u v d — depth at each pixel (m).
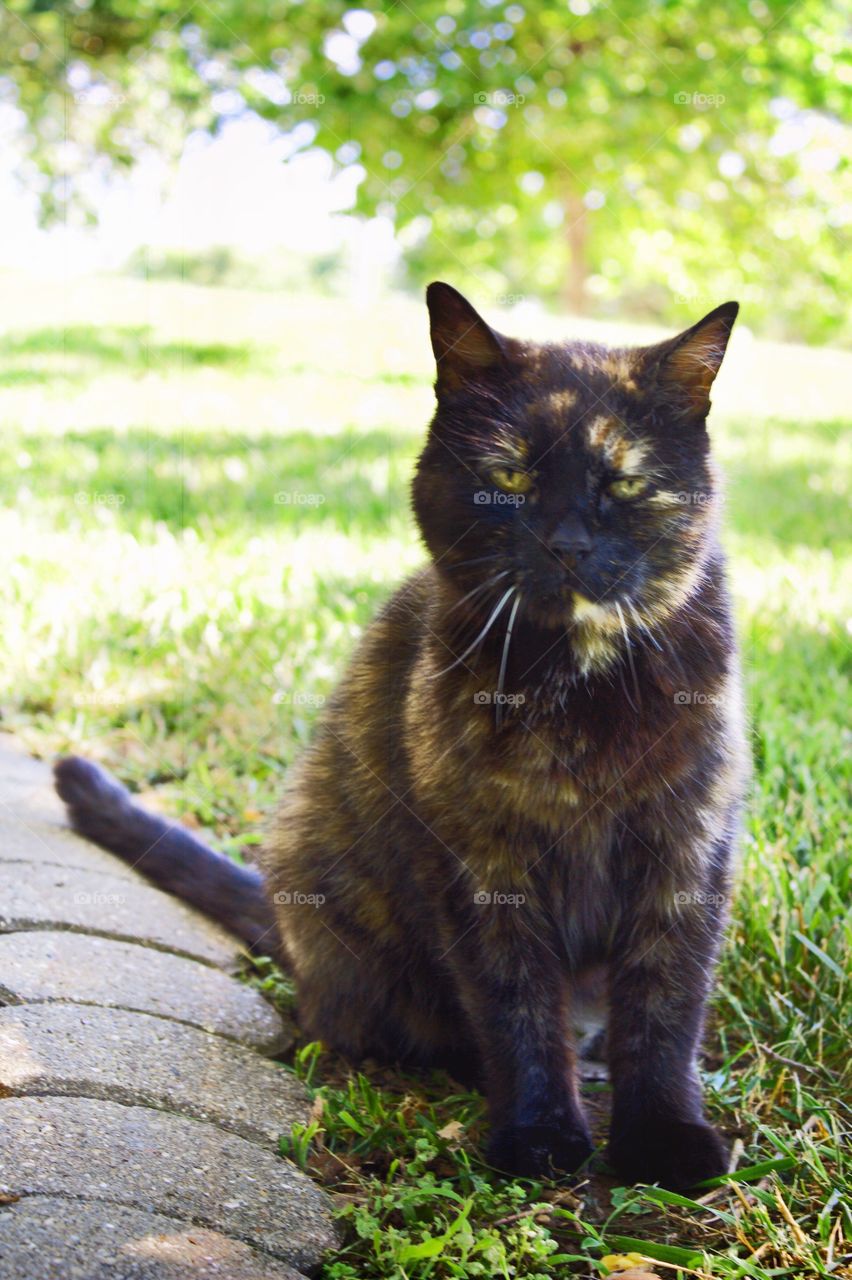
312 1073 0.90
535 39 2.88
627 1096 0.86
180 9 2.76
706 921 0.86
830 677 1.28
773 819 1.06
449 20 2.77
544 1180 0.83
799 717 1.21
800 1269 0.77
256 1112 0.84
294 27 2.75
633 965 0.87
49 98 2.87
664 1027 0.86
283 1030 0.92
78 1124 0.78
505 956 0.86
